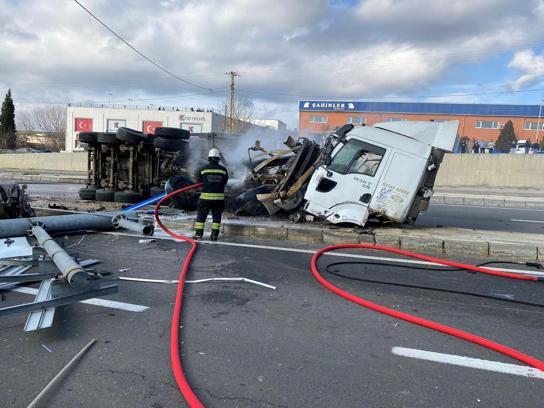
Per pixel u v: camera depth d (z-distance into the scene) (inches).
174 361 133.3
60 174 1141.1
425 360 140.3
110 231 340.5
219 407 113.6
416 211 327.9
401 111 1835.6
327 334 159.2
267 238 331.6
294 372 131.6
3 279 193.8
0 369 130.7
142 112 2522.1
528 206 650.2
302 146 348.8
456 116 1868.8
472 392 121.8
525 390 123.3
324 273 237.5
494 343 149.9
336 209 327.9
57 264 180.4
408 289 212.4
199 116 2491.4
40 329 158.9
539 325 169.8
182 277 217.5
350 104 1818.4
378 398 118.2
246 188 415.2
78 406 112.8
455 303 193.8
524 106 1845.5
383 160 315.9
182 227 364.2
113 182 503.2
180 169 490.9
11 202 316.5
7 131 2620.6
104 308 180.9
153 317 172.1
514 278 234.5
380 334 159.9
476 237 308.8
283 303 190.9
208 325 165.8
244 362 137.3
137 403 114.7
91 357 139.0
